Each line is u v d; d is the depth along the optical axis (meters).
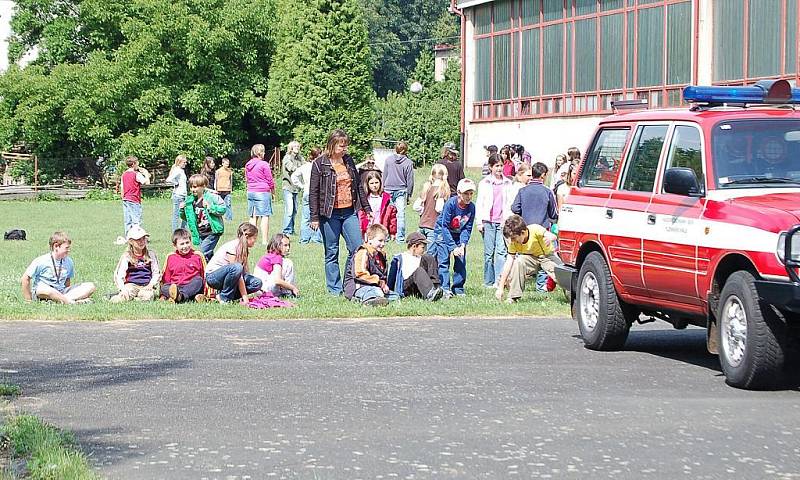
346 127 70.50
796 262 9.66
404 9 128.62
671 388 10.21
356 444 8.00
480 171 57.75
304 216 26.84
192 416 8.98
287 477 7.13
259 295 16.62
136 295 16.58
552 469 7.31
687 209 11.08
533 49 56.19
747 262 10.38
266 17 65.12
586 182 13.16
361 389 10.09
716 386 10.34
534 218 17.17
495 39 59.12
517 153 29.47
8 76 60.09
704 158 11.06
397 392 9.95
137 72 60.44
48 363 11.48
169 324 14.55
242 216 39.31
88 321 14.82
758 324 9.91
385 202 22.58
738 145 11.12
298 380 10.54
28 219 39.28
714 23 45.31
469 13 60.88
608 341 12.48
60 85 59.66
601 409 9.20
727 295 10.34
